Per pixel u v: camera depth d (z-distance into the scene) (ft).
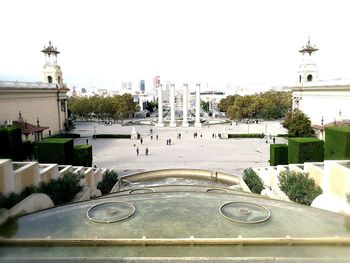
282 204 45.32
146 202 45.27
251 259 29.43
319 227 37.11
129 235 34.30
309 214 41.37
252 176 100.22
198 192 51.16
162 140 215.72
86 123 346.54
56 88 235.81
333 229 36.70
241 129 279.69
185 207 42.93
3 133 83.82
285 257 29.86
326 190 60.29
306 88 223.10
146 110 503.20
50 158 89.81
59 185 64.13
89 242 32.45
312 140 90.89
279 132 253.85
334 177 56.65
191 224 37.06
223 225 36.96
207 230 35.50
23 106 184.24
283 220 38.96
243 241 32.24
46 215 40.60
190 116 446.19
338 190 54.90
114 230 35.60
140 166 134.72
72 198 68.28
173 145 192.95
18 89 174.91
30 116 193.77
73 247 32.19
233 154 161.89
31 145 145.79
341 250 31.45
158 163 140.46
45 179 65.21
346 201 50.19
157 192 51.24
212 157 153.99
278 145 107.96
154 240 32.32
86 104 367.04
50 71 246.88
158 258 29.66
